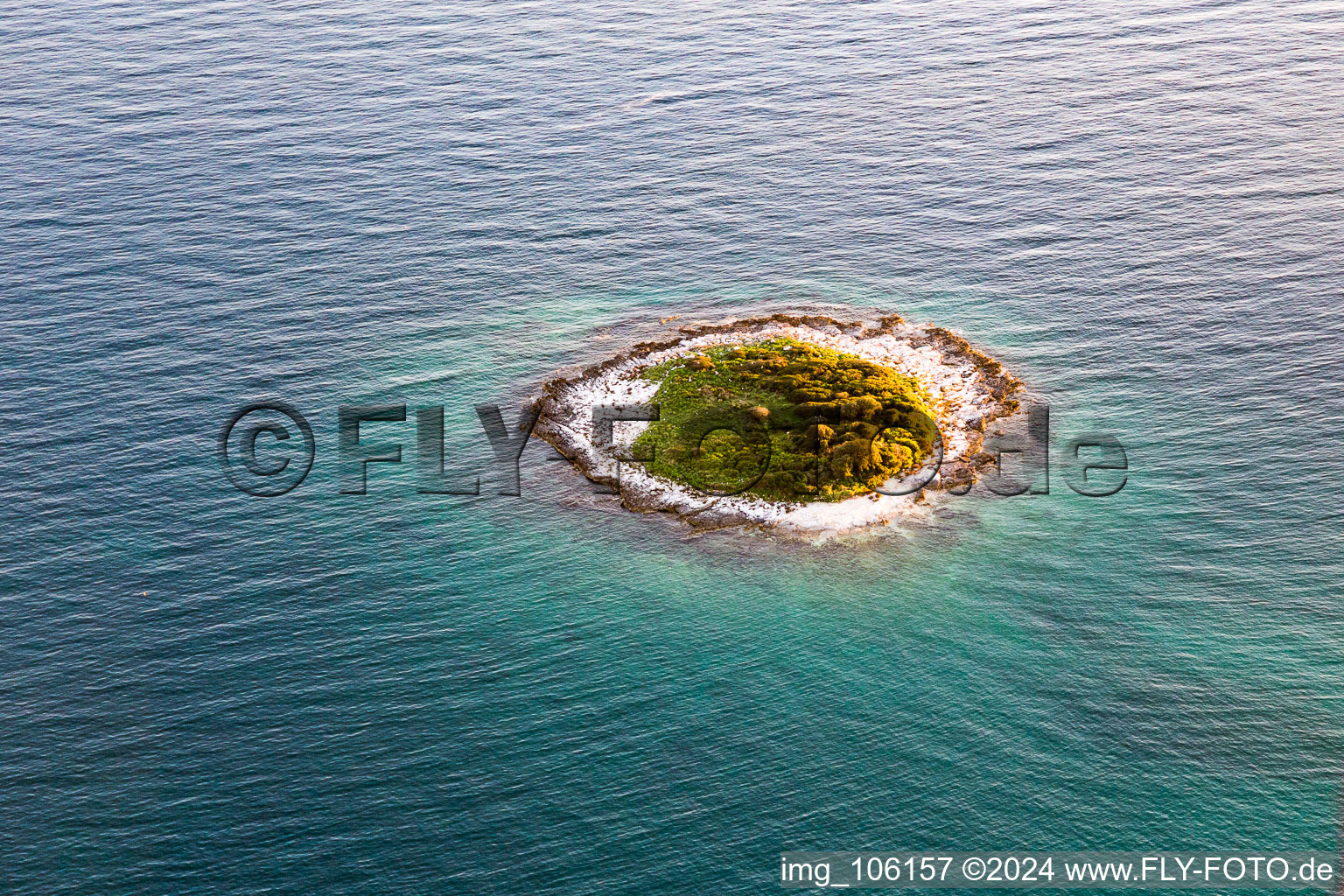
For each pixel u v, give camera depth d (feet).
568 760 263.49
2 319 416.05
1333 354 384.47
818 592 308.60
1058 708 272.92
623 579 314.14
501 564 319.27
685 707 275.80
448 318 425.69
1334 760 258.78
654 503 341.82
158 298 430.20
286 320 421.18
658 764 262.26
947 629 295.48
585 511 338.95
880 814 251.60
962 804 253.24
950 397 381.60
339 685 281.54
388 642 293.64
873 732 268.82
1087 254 445.78
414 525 332.60
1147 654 285.84
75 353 401.29
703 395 381.40
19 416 371.76
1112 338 403.13
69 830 249.96
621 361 403.75
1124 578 308.81
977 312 422.82
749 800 254.47
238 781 258.78
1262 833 245.65
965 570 313.73
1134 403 372.79
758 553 322.55
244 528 330.34
